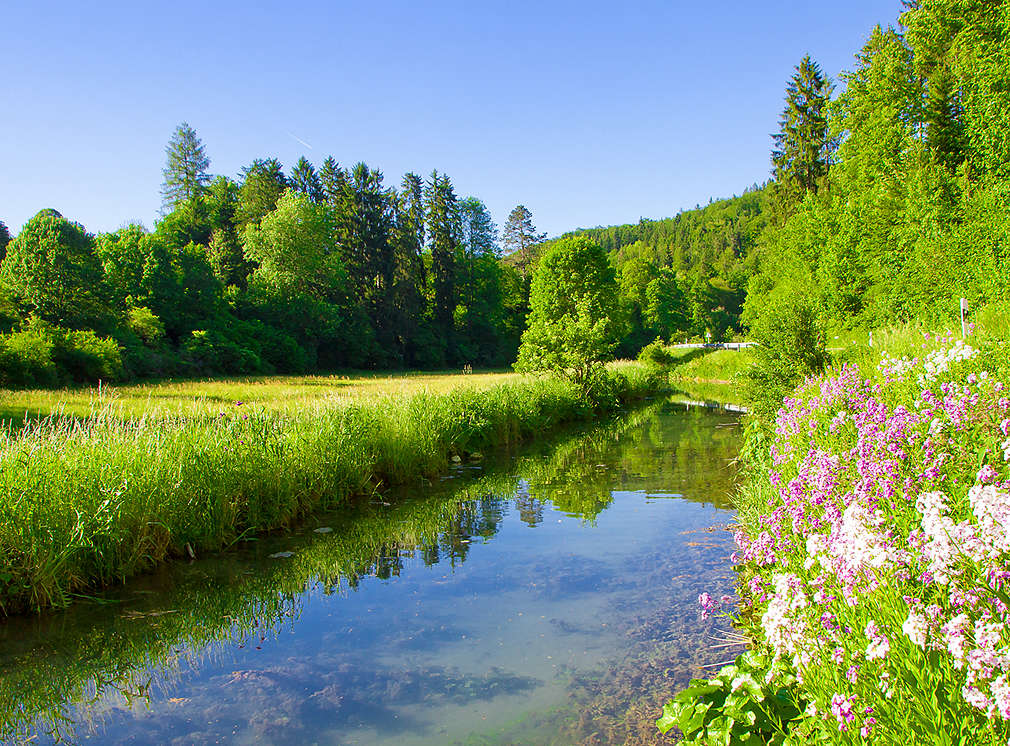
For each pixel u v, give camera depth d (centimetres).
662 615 517
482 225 7450
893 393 686
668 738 350
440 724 379
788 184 4356
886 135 2617
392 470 1086
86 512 616
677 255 14600
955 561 239
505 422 1545
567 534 764
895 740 214
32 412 1431
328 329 5219
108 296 3800
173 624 541
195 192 6956
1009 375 602
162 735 376
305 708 403
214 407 1497
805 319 1374
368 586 622
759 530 602
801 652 269
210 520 738
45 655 487
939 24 2431
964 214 2031
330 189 6122
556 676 431
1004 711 184
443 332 6575
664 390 3188
